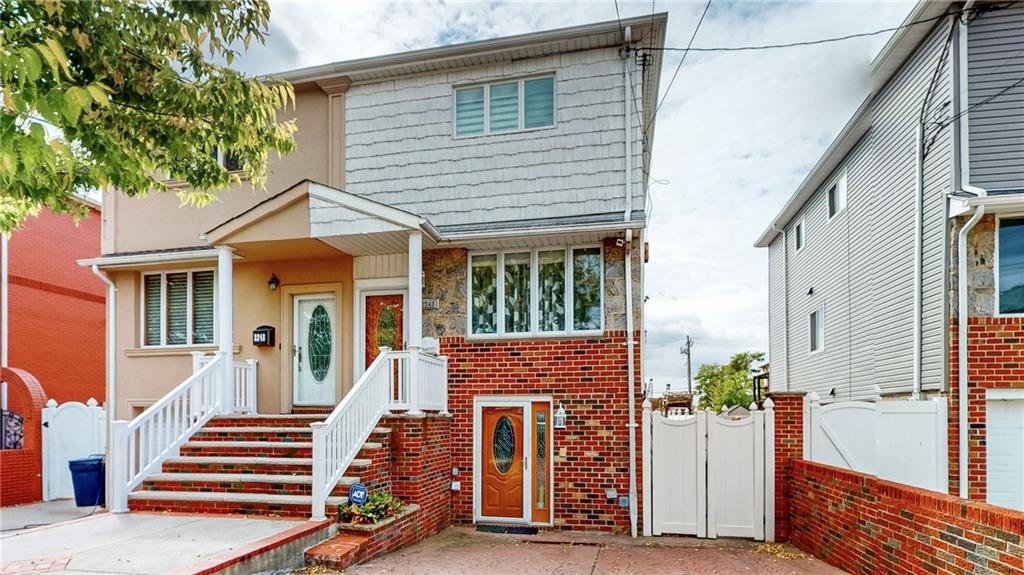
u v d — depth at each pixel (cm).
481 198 946
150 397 1027
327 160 1016
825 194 1428
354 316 962
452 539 772
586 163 913
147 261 1002
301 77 1006
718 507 801
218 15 470
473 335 913
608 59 920
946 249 816
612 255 883
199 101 473
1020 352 764
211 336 1041
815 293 1512
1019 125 802
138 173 469
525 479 872
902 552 510
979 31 820
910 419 646
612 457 846
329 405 969
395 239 859
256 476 706
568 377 873
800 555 700
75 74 405
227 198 1035
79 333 1584
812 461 757
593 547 738
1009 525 385
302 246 898
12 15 359
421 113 984
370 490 707
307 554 572
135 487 717
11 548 531
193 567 459
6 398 1312
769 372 2011
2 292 1371
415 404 782
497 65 960
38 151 309
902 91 986
